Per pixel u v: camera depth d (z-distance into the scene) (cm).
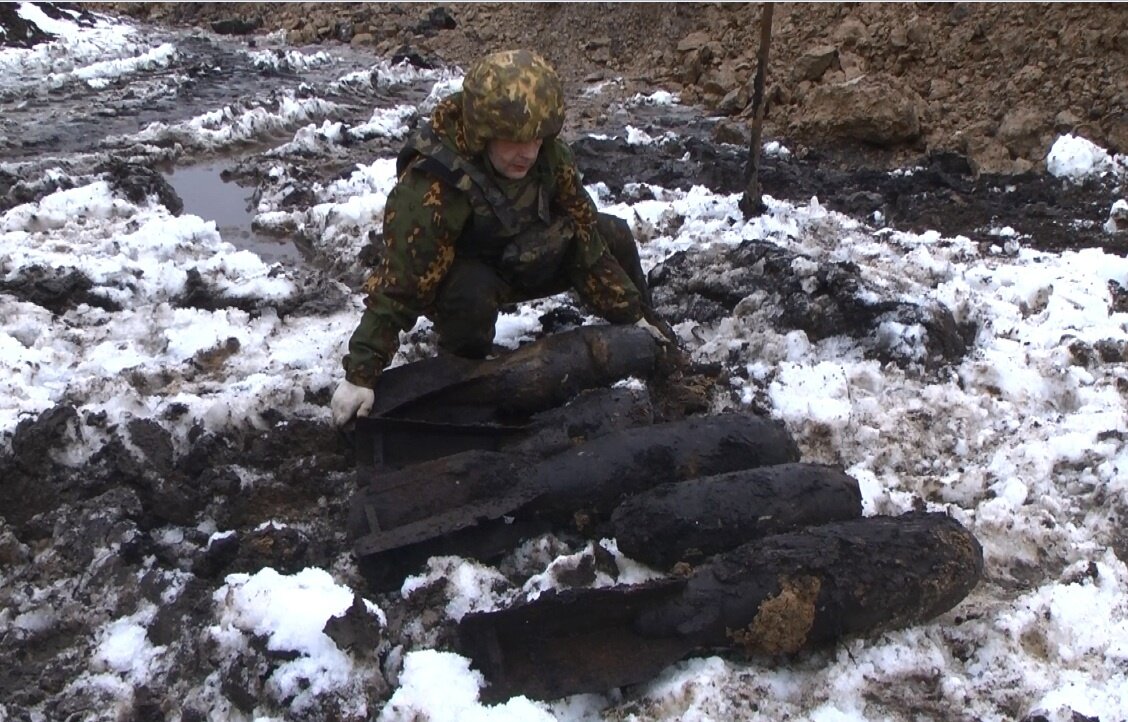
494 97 372
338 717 303
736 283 539
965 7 932
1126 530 415
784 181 766
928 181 777
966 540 349
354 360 394
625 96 1030
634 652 329
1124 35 850
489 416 412
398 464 390
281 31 1324
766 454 389
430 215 390
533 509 370
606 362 421
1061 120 816
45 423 393
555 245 417
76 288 552
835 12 1002
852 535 341
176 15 1427
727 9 1097
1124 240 679
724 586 332
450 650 330
